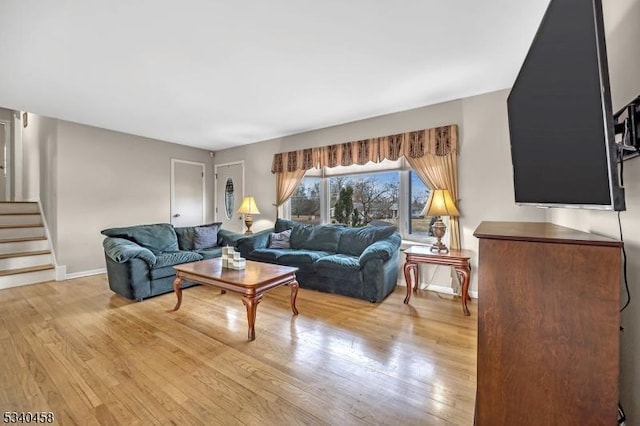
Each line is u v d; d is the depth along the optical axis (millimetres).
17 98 3164
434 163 3340
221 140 5152
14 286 3646
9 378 1706
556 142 1176
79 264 4164
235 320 2600
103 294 3352
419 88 2930
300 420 1395
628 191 1124
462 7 1762
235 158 5602
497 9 1777
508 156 2953
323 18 1855
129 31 1973
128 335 2283
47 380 1688
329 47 2189
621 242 954
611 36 1274
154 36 2033
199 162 5770
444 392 1600
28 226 4258
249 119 3918
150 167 5000
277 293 3383
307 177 4672
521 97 1472
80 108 3488
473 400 1535
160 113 3672
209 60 2369
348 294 3221
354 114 3711
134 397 1547
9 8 1717
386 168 3881
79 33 1989
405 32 2008
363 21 1887
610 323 972
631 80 1100
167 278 3369
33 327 2428
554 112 1167
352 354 2002
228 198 5734
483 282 1146
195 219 5680
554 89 1146
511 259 1101
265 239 4262
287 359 1938
